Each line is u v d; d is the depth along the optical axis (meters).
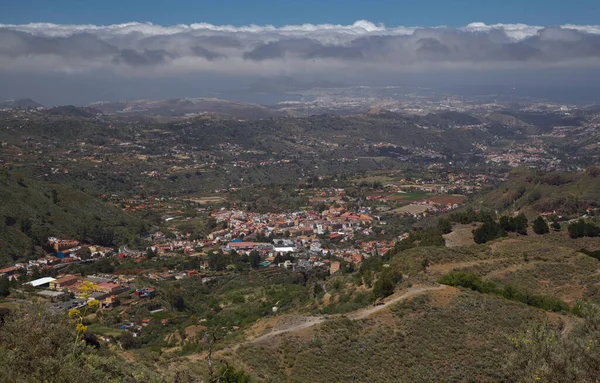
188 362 37.31
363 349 41.81
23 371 17.03
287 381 37.78
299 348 41.81
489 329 44.12
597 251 70.88
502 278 60.41
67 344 18.30
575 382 17.09
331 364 40.09
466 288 52.06
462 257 66.19
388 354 41.38
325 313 53.22
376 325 45.12
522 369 18.66
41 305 18.83
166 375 31.20
